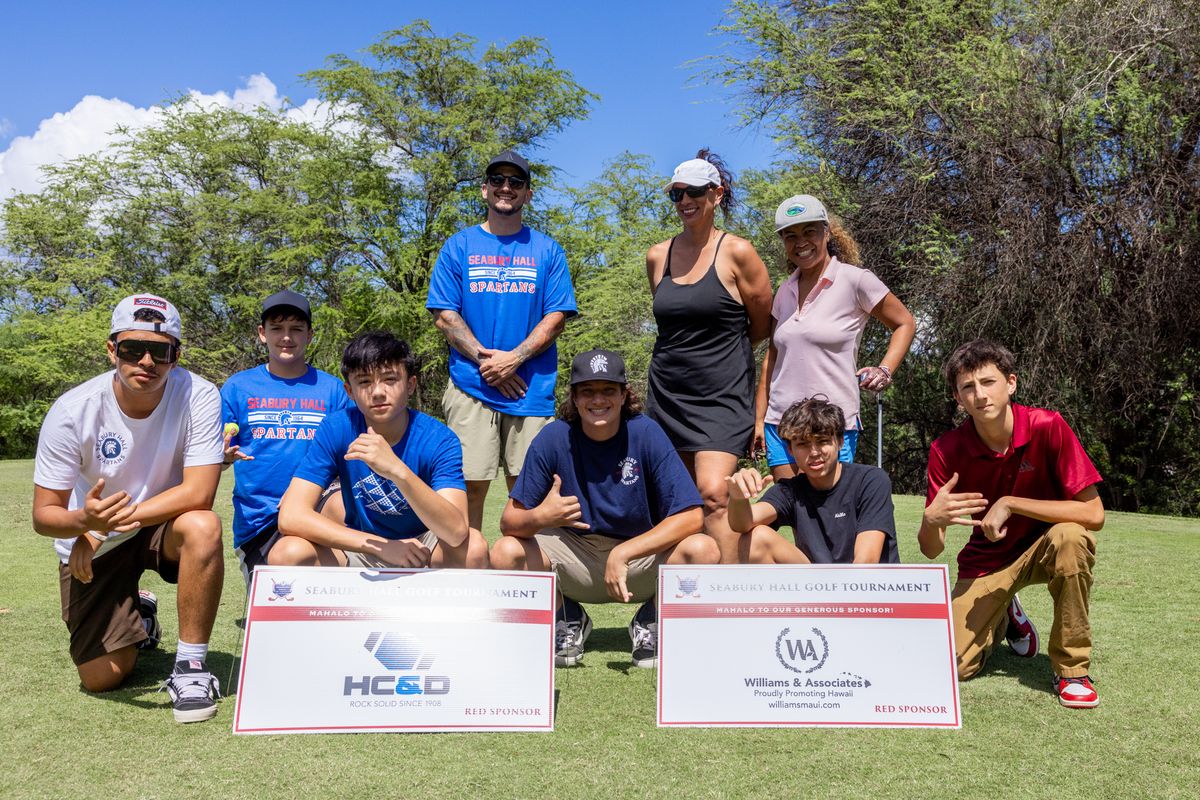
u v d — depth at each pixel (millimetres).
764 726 2836
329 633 2875
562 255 4719
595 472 3566
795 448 3428
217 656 3633
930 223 14977
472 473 4516
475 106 26375
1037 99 13438
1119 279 13680
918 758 2504
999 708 2959
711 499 3986
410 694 2832
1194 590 4727
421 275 26219
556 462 3576
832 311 4086
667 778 2350
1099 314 13383
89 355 28797
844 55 16516
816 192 16250
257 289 27312
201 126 30422
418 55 26078
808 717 2859
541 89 26359
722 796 2221
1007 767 2422
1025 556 3174
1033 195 13609
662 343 4277
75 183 31484
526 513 3508
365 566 3451
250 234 29469
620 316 23609
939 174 15133
